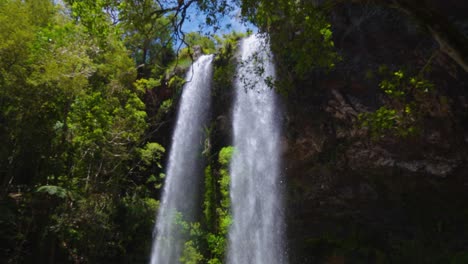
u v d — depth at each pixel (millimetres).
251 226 21469
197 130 25094
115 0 7578
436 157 16578
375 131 7625
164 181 25922
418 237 17734
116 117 18969
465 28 14336
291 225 21516
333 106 18391
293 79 17562
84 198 17906
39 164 17844
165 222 22438
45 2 15383
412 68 15938
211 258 20453
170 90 26594
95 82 18484
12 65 12742
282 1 7031
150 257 21328
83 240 18328
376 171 18328
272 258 21203
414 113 7648
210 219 21750
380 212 19234
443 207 17672
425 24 5414
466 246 16359
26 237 16688
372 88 17078
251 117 22328
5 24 12008
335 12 17656
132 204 22406
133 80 20891
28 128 14727
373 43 17016
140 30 8062
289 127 20203
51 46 14078
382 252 17891
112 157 19859
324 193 20344
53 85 14016
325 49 7691
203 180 24078
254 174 21969
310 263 19922
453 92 15258
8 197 16484
